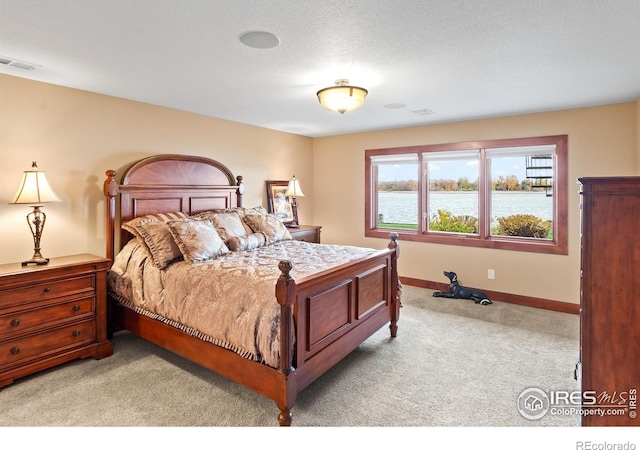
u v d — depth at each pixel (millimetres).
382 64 2600
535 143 4109
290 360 2049
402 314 3959
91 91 3268
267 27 2029
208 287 2512
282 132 5395
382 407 2256
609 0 1734
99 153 3352
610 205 1440
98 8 1817
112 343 3229
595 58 2479
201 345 2480
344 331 2607
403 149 5074
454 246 4750
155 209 3688
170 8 1820
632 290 1424
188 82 3020
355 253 3330
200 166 4148
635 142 3576
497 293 4445
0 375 2398
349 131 5406
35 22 1966
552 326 3594
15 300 2465
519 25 2002
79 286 2793
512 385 2506
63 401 2297
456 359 2900
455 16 1900
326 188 5895
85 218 3277
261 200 5066
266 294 2236
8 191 2830
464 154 4605
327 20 1951
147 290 2904
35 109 2953
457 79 2920
